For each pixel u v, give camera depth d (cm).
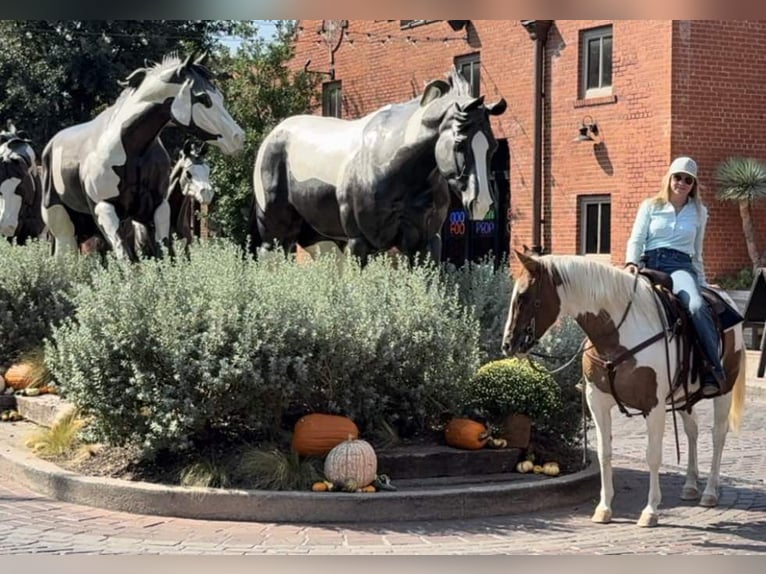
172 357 797
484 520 790
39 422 1059
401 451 857
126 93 1255
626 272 773
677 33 2006
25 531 732
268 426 845
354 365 843
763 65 2081
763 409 1399
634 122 2086
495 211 2481
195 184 1412
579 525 778
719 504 854
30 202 1712
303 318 828
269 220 1249
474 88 2488
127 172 1241
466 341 913
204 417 809
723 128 2052
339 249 1238
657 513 779
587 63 2208
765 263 2003
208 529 745
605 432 783
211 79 1238
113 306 834
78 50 2741
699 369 776
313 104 2889
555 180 2272
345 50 2853
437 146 987
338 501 770
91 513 788
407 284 938
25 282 1223
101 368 825
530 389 898
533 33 2259
